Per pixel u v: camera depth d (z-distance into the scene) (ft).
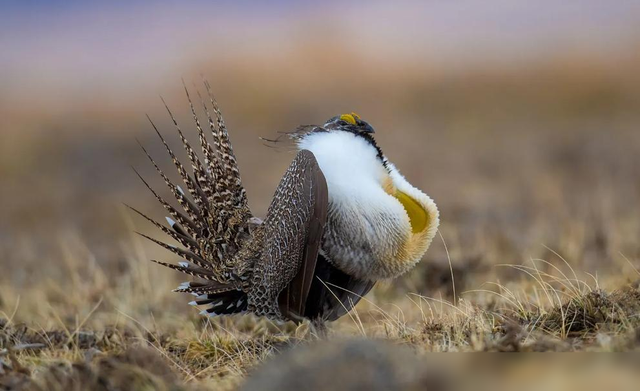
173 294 47.57
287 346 32.19
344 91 137.18
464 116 124.16
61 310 46.24
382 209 32.37
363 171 32.96
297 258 32.17
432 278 46.06
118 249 63.82
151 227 77.25
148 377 26.37
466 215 67.36
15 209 92.63
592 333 29.60
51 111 147.02
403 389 23.25
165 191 94.58
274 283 32.99
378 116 128.16
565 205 67.82
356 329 35.63
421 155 103.24
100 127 135.74
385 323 34.47
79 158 115.75
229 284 34.94
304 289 32.22
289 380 23.22
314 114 128.88
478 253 48.85
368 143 33.94
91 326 41.70
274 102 133.59
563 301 33.32
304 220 31.71
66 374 26.94
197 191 35.60
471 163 96.43
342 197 32.40
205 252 35.40
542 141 105.19
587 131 108.88
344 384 22.89
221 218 35.06
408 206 34.45
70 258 56.49
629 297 31.50
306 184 31.81
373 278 33.83
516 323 30.42
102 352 32.68
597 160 91.61
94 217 85.56
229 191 35.09
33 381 27.37
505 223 62.28
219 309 36.09
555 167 90.43
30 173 112.68
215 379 29.17
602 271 44.32
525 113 123.13
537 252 49.98
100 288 48.62
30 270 59.98
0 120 137.90
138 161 112.68
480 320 31.32
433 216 34.12
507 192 78.64
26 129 131.85
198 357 32.71
